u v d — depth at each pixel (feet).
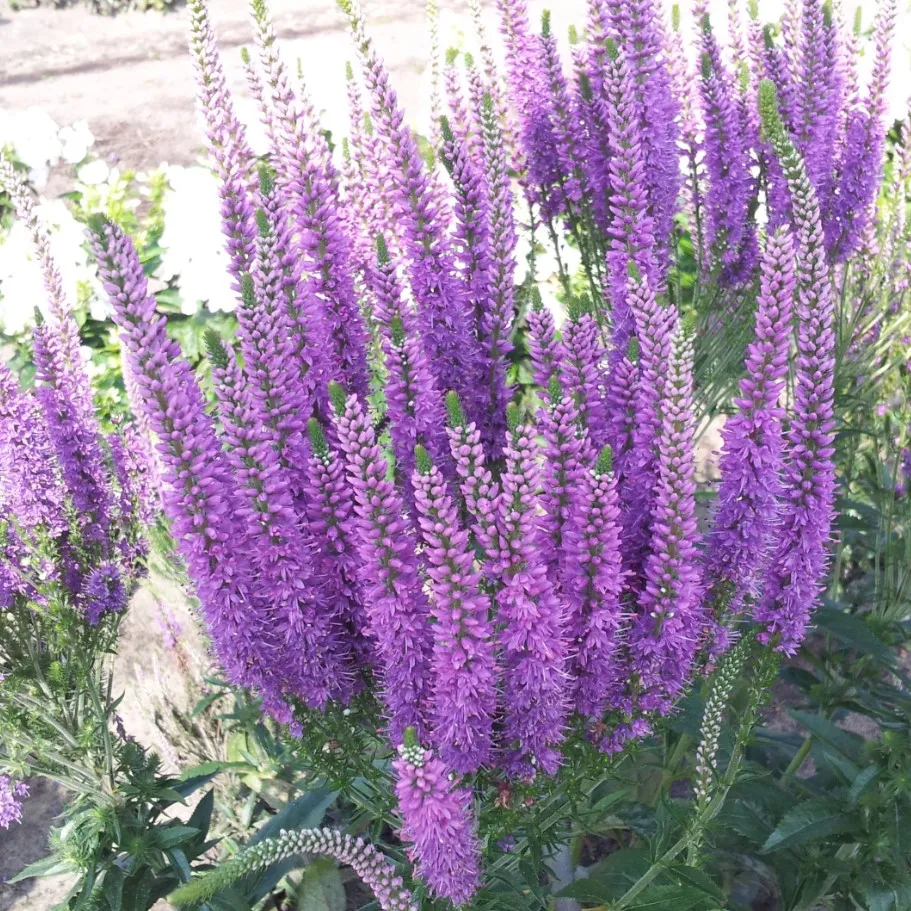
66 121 7.48
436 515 1.42
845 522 2.74
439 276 1.85
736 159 2.68
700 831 1.90
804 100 2.63
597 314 2.71
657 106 2.43
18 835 3.03
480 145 2.56
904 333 3.21
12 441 2.13
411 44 8.02
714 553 1.73
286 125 1.76
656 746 2.18
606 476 1.47
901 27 4.19
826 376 1.63
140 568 2.47
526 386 3.84
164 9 9.58
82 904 2.18
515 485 1.42
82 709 2.30
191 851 2.39
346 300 1.82
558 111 2.63
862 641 2.40
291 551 1.56
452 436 1.44
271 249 1.65
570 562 1.54
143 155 6.91
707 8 2.90
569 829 2.32
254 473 1.53
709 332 2.87
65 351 2.24
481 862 1.71
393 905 1.54
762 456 1.61
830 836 2.26
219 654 1.71
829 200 2.75
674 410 1.51
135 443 2.42
